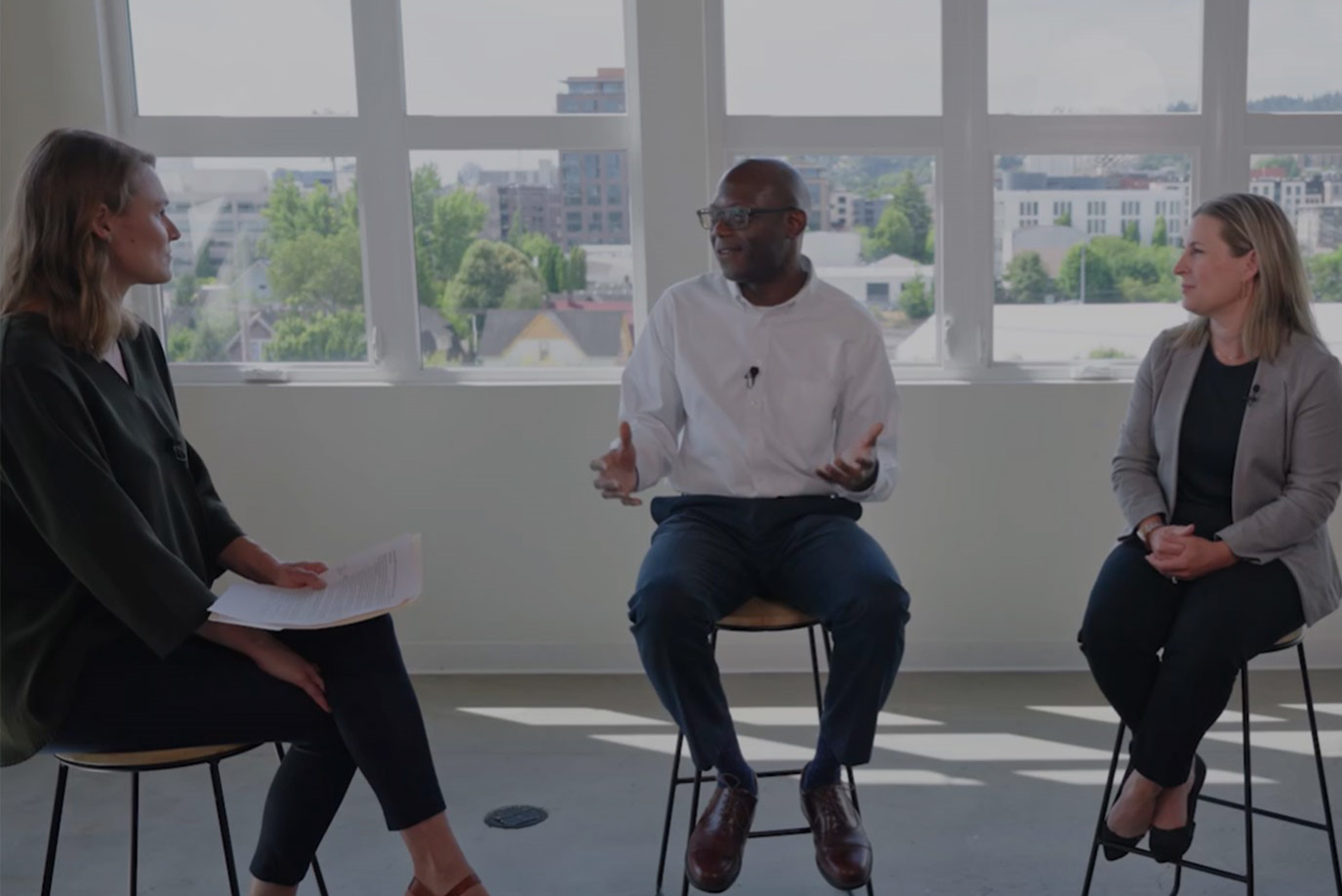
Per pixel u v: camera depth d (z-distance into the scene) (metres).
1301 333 2.37
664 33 3.63
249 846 2.74
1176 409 2.42
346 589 1.98
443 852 1.90
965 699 3.57
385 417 3.80
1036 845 2.65
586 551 3.83
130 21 3.75
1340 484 2.29
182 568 1.80
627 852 2.66
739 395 2.49
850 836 2.21
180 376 3.89
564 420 3.78
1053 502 3.76
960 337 3.81
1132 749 2.29
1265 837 2.66
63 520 1.75
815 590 2.27
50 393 1.78
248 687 1.86
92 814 2.92
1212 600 2.20
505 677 3.84
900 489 3.78
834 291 2.56
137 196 1.92
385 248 3.82
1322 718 3.36
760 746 3.24
